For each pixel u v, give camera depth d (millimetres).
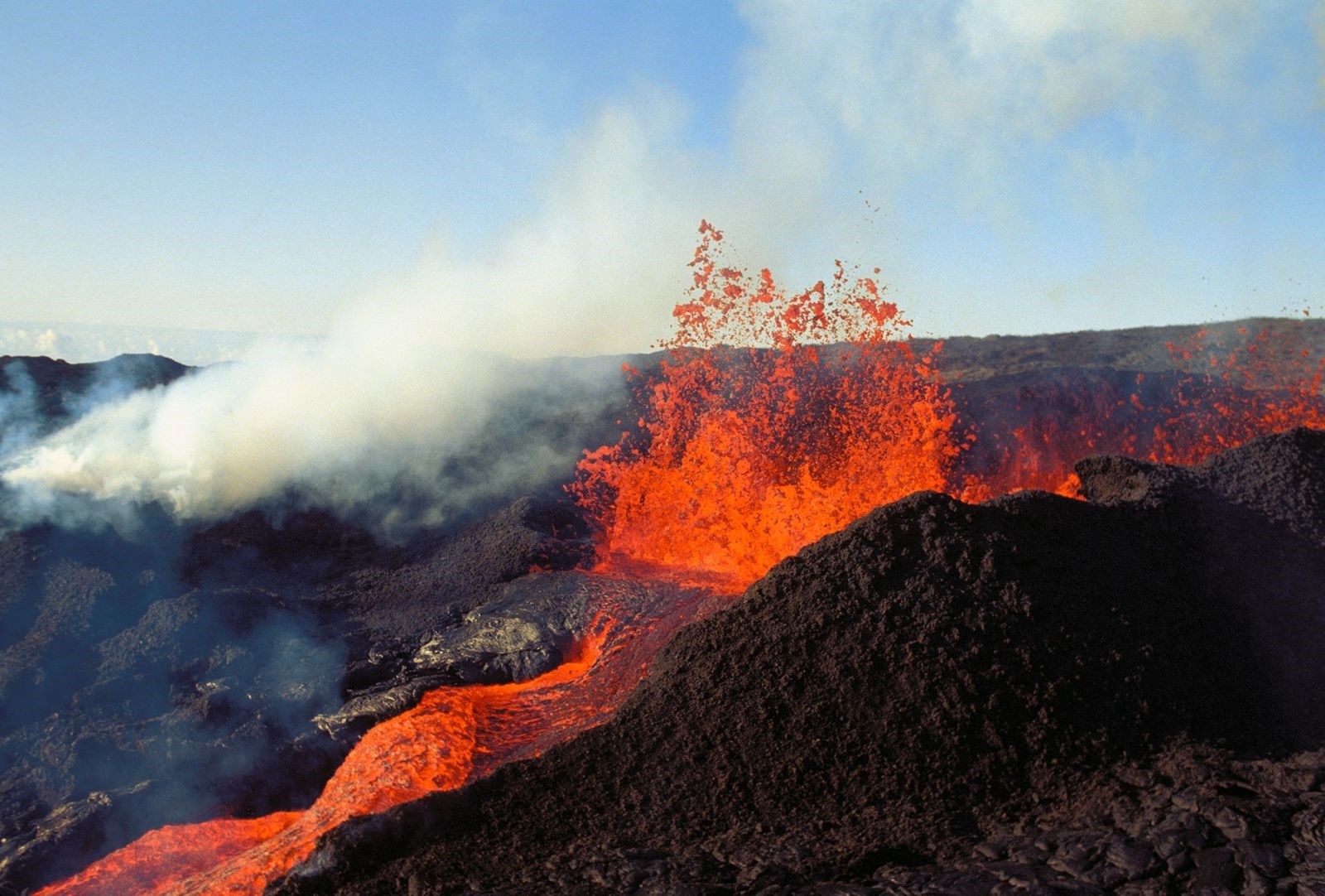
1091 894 5219
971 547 8664
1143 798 6281
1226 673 8094
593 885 6059
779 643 8430
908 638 8023
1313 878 5051
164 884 9070
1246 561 9656
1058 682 7480
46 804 10023
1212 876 5199
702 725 8008
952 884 5496
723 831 6902
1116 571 8859
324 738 11227
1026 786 6938
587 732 8297
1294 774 6043
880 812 6840
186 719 11203
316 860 6969
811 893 5578
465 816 7391
